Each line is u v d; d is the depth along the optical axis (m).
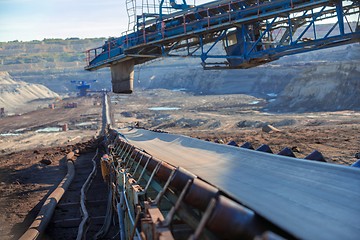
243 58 25.50
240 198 5.25
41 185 23.30
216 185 6.43
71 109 162.12
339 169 6.98
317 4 22.17
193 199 4.18
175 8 29.34
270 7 23.92
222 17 25.72
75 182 22.91
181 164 9.93
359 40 22.45
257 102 134.38
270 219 3.89
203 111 112.75
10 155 43.78
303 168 7.57
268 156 9.73
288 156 9.55
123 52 28.69
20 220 15.84
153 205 5.31
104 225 13.30
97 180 22.48
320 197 5.34
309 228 3.89
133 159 11.90
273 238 2.51
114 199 12.37
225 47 27.00
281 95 112.56
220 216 3.27
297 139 25.44
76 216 15.37
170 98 190.00
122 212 9.22
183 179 5.07
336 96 91.25
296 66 194.38
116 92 31.06
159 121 90.56
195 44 28.50
